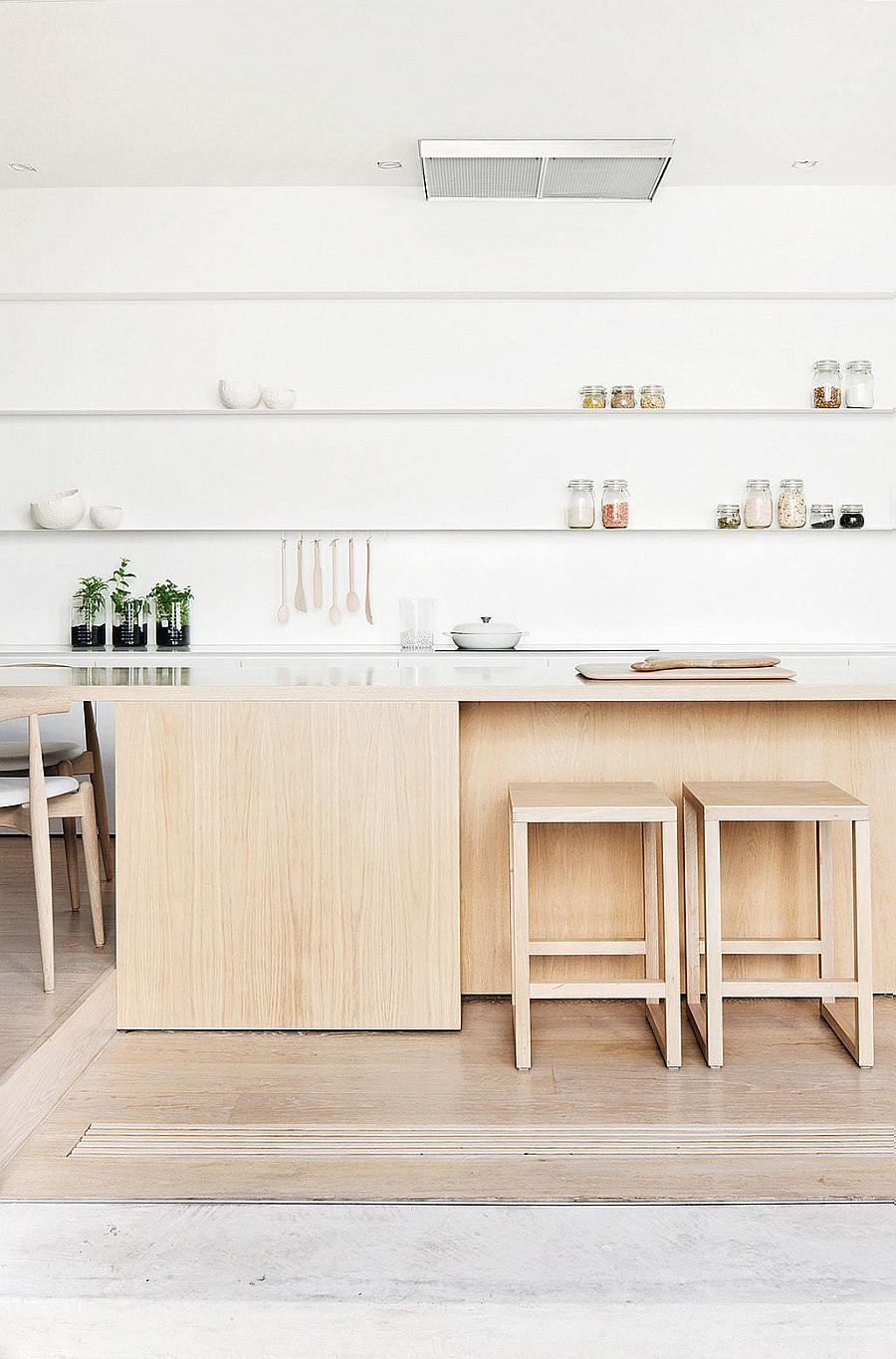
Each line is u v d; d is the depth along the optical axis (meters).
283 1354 1.64
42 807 2.48
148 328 4.37
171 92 3.33
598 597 4.47
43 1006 2.35
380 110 3.46
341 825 2.52
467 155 3.66
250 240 4.22
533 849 2.73
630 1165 1.95
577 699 2.48
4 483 4.45
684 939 2.73
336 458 4.44
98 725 4.27
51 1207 1.83
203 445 4.44
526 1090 2.24
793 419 4.40
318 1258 1.70
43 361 4.37
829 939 2.60
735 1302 1.61
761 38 3.00
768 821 2.72
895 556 4.41
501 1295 1.62
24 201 4.21
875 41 3.01
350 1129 2.08
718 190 4.20
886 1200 1.83
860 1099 2.19
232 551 4.48
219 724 2.53
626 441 4.43
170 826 2.54
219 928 2.54
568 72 3.19
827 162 3.95
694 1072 2.32
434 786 2.52
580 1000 2.76
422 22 2.92
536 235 4.23
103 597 4.48
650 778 2.72
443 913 2.53
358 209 4.22
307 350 4.38
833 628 4.44
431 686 2.51
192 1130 2.08
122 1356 1.64
